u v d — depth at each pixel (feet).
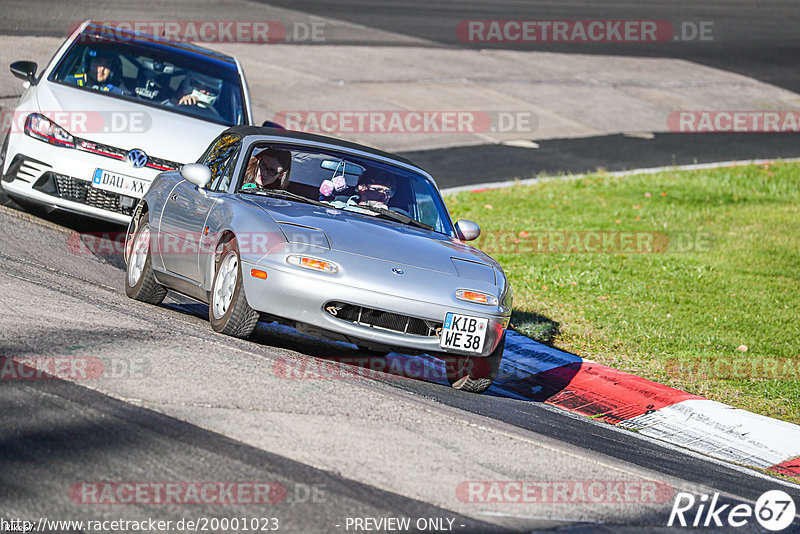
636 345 119.44
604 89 319.88
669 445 88.84
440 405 79.15
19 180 119.75
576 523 56.95
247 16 342.44
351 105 255.70
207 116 128.98
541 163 232.73
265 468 56.18
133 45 135.85
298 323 81.87
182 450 56.65
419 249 88.48
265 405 67.05
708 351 119.03
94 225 132.05
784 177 236.84
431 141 237.45
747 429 95.81
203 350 78.54
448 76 303.89
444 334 83.30
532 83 312.29
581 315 129.90
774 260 167.12
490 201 193.36
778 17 496.23
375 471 59.00
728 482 77.00
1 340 71.15
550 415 89.45
